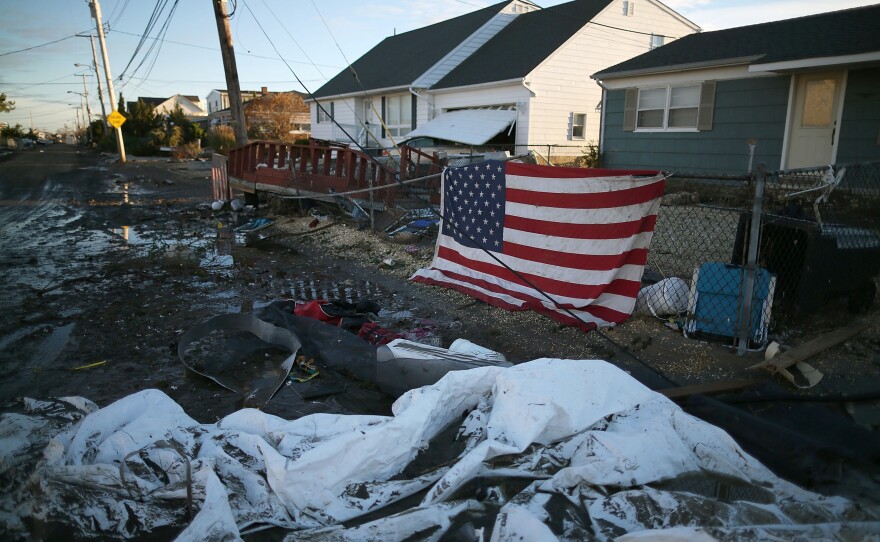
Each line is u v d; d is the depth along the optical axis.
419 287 7.43
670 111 14.91
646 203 5.55
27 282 7.94
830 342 4.91
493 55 22.14
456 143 19.31
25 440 3.31
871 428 3.76
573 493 2.80
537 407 3.29
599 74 16.11
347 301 6.71
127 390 4.55
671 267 7.75
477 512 2.72
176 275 8.33
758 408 4.01
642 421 3.38
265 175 13.98
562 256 6.18
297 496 2.88
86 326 6.08
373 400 4.45
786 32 13.69
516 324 5.96
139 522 2.67
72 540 2.60
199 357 5.18
